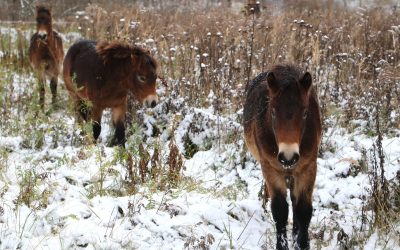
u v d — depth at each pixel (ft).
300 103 15.56
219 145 27.40
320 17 52.85
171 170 23.22
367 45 38.81
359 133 27.91
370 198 20.13
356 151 25.35
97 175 22.84
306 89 15.90
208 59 36.86
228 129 28.60
